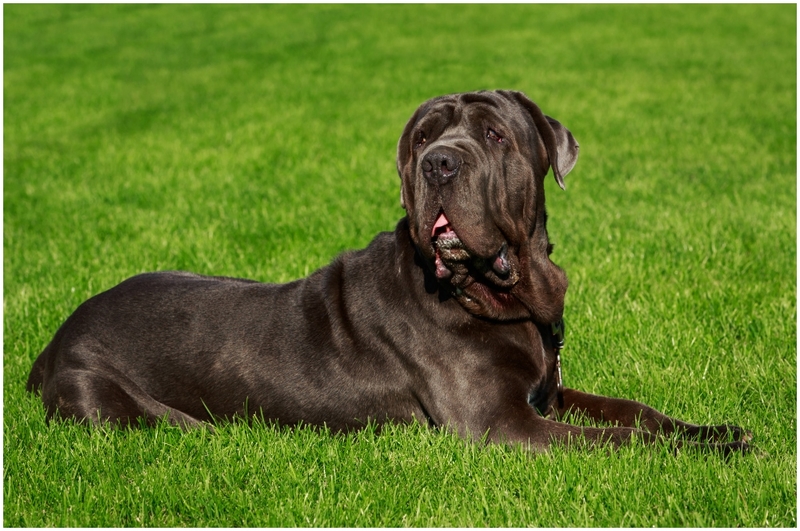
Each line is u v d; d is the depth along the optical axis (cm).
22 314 889
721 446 530
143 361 646
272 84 2953
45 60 3509
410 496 496
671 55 3325
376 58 3441
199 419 639
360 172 1656
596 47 3544
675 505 468
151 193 1532
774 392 645
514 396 573
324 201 1424
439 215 546
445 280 566
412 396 599
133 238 1234
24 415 626
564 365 726
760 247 1053
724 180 1514
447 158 530
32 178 1723
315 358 618
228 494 508
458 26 4178
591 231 1165
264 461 534
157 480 511
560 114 2273
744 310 824
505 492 490
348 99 2639
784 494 481
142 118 2422
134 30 4241
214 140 2047
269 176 1647
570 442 539
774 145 1833
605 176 1599
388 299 603
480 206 541
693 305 843
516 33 3944
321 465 540
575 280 938
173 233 1239
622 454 516
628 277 936
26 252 1180
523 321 595
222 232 1233
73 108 2592
